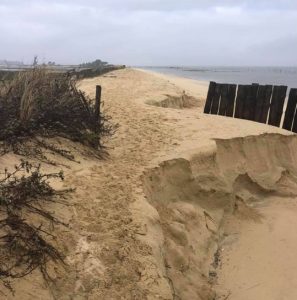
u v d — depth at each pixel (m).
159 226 6.08
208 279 6.81
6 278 4.11
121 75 26.22
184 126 10.48
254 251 7.95
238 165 9.76
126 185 6.58
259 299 6.65
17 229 4.62
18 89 7.91
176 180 7.93
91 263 4.80
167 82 22.92
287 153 11.28
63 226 5.13
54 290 4.32
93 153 7.76
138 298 4.59
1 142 6.57
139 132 9.68
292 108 12.70
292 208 9.68
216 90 13.68
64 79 8.99
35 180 5.30
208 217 8.15
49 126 7.54
